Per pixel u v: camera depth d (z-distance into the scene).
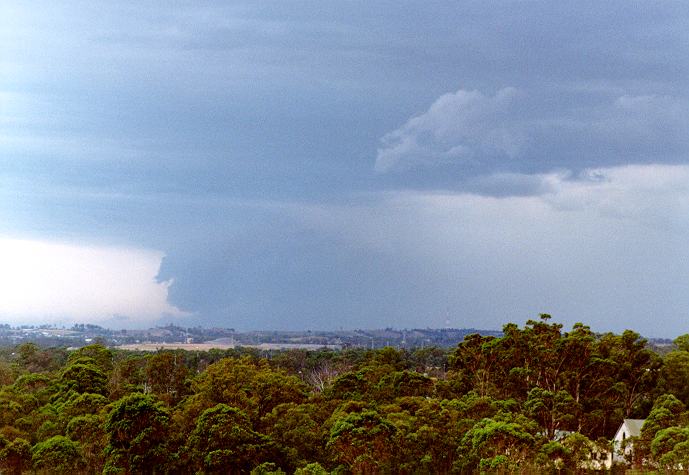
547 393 146.50
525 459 117.75
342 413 127.69
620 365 166.75
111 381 171.38
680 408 138.62
